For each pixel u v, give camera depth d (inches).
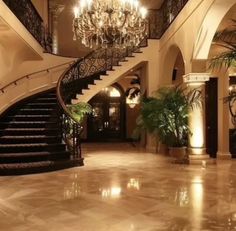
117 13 328.2
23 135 379.2
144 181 277.4
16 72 473.4
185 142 388.5
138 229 162.7
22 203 211.5
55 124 399.5
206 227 165.3
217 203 208.7
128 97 758.5
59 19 645.3
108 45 366.6
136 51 520.4
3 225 170.2
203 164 367.6
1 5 318.3
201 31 323.3
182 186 257.6
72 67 489.1
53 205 205.9
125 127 796.6
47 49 549.3
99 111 797.9
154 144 521.0
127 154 485.7
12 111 442.0
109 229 163.2
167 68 488.7
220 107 434.3
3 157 325.4
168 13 472.7
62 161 343.0
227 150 430.3
